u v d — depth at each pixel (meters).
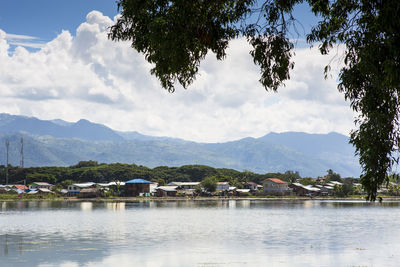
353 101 19.42
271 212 110.00
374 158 18.12
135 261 36.50
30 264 35.25
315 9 18.55
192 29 17.78
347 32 18.28
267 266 33.88
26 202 183.62
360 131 18.80
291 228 65.38
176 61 18.20
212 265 34.47
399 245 45.12
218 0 18.14
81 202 186.25
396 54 15.63
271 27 19.45
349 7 18.12
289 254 39.53
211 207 140.12
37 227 67.88
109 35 19.05
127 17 18.27
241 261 36.12
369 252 40.28
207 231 61.12
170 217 90.62
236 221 79.31
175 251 41.78
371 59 16.86
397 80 15.89
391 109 18.06
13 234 57.56
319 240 49.97
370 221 79.12
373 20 16.81
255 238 52.28
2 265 34.78
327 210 119.62
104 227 67.62
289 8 18.84
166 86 19.83
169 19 17.06
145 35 18.28
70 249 43.25
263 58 19.88
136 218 88.25
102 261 36.59
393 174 18.36
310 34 19.33
